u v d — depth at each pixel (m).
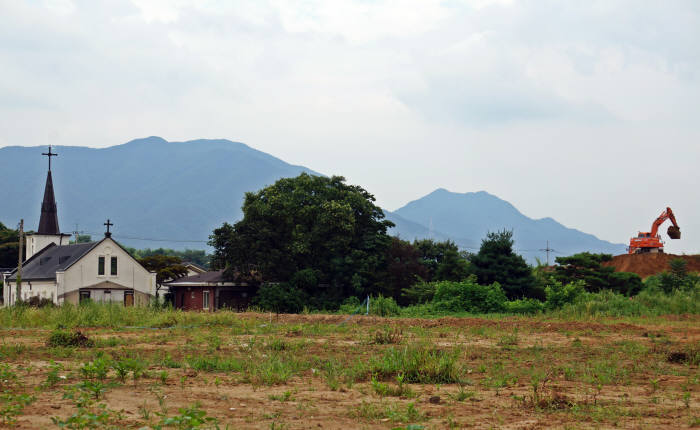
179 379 13.53
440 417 9.94
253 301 53.91
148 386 12.58
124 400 11.01
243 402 10.97
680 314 37.56
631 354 18.91
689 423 9.59
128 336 25.30
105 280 65.31
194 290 63.12
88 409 10.05
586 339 24.03
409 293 53.59
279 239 57.97
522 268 50.69
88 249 64.94
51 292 64.62
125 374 13.55
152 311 35.88
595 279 53.34
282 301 51.97
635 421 9.80
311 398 11.43
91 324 31.73
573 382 13.73
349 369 14.55
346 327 28.52
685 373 15.07
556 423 9.59
